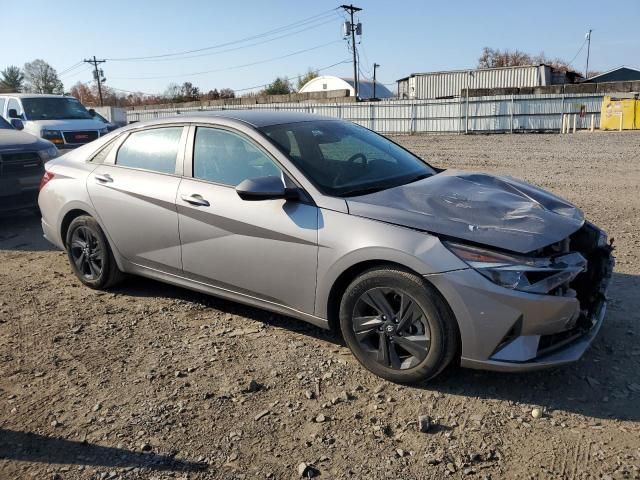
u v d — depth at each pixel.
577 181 10.85
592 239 3.70
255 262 4.01
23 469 2.88
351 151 4.40
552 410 3.23
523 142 21.30
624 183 10.45
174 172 4.54
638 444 2.91
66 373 3.81
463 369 3.69
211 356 3.98
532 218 3.48
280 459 2.91
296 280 3.83
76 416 3.32
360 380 3.61
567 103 27.88
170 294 5.18
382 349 3.55
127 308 4.89
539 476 2.71
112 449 3.01
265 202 3.94
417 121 30.56
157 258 4.67
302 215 3.77
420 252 3.29
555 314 3.17
